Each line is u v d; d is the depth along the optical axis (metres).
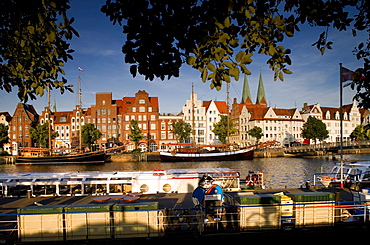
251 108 105.00
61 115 100.56
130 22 4.79
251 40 5.57
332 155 68.25
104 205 9.89
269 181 34.03
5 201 14.72
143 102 90.75
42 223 9.56
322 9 5.42
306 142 100.44
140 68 5.07
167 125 91.56
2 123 91.50
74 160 65.81
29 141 95.50
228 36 4.83
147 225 9.81
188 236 9.92
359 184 17.16
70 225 9.67
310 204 10.34
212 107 98.62
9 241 9.61
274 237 10.10
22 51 5.97
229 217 10.78
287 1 5.72
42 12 5.60
